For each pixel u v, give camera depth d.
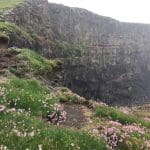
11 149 11.95
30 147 12.35
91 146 14.22
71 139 13.84
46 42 117.25
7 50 39.75
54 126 16.05
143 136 19.39
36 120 15.75
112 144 17.30
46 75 38.75
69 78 147.38
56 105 20.58
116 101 181.88
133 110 40.56
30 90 23.62
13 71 33.38
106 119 22.06
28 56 39.12
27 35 83.38
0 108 16.12
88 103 27.67
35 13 115.69
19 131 13.53
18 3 102.50
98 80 170.75
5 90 20.14
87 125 19.80
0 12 84.12
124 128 19.89
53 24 148.38
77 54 155.75
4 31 60.31
